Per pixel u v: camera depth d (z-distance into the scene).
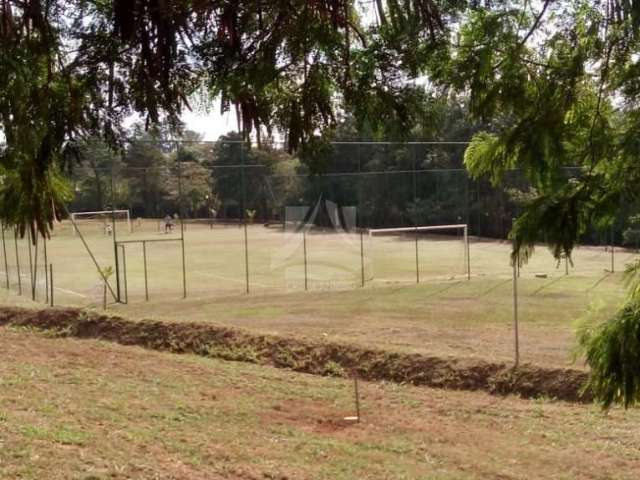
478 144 3.32
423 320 18.19
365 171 33.94
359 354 13.83
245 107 2.86
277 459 8.19
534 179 3.10
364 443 9.21
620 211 2.96
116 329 16.31
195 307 20.75
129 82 2.81
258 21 2.67
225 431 9.43
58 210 3.18
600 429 9.65
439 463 8.45
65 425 8.59
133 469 7.04
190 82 2.85
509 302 20.84
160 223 35.78
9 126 2.80
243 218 31.41
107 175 32.38
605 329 3.27
